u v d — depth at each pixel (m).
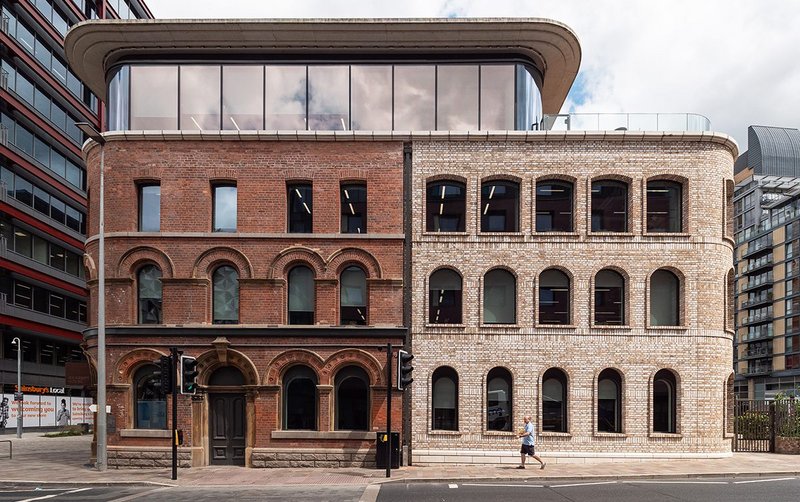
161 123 20.95
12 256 44.38
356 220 20.31
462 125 21.12
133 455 19.12
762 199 93.88
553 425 19.70
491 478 16.44
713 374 19.78
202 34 20.44
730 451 20.28
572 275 19.97
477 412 19.44
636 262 20.03
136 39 20.70
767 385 86.38
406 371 16.67
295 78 21.20
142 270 20.16
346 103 21.12
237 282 20.03
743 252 94.75
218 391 19.53
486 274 20.33
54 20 50.06
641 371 19.66
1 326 44.28
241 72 21.20
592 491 14.54
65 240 51.50
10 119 44.62
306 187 20.47
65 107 51.75
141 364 19.62
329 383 19.33
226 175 20.14
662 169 20.28
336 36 20.50
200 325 19.38
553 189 20.66
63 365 53.59
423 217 20.08
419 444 19.30
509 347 19.67
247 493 14.62
